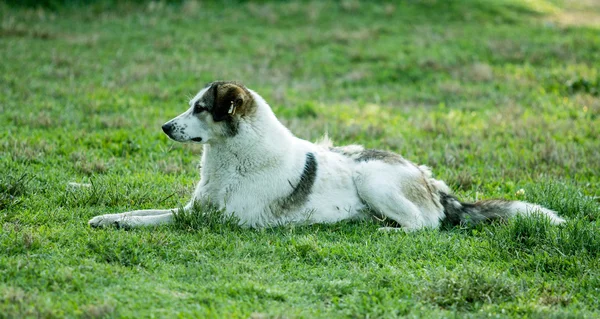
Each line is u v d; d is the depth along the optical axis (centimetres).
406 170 850
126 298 582
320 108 1577
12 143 1091
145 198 892
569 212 914
